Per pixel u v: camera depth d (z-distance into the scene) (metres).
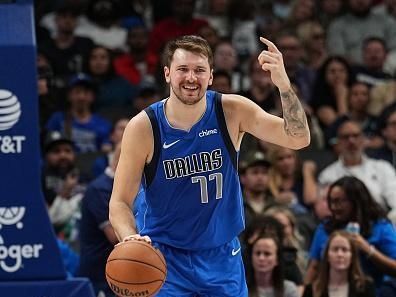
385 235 16.06
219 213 11.15
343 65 23.23
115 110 22.45
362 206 16.03
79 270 15.46
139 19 25.83
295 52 23.80
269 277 15.01
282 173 19.02
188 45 10.60
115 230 10.76
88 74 23.55
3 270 10.98
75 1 25.39
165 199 11.01
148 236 11.21
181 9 24.89
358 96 22.75
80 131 21.45
